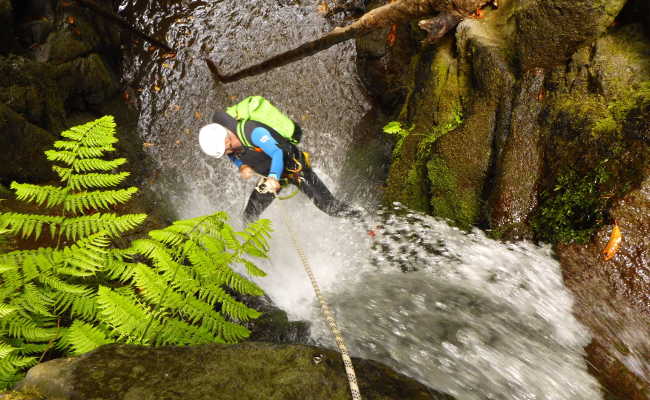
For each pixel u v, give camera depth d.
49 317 2.31
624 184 3.02
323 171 5.98
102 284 2.81
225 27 7.39
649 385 2.51
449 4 4.09
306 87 6.79
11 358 1.86
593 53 3.40
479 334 3.01
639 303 2.79
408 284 3.59
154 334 2.08
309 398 1.55
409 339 3.08
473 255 3.61
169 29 7.36
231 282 2.34
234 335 2.23
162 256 2.28
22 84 5.04
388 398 1.58
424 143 4.37
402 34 5.83
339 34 5.18
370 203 4.81
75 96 5.86
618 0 3.21
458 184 3.94
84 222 2.46
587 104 3.32
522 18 3.61
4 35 5.25
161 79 6.93
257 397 1.53
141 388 1.52
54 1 6.02
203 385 1.55
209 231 2.46
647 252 2.85
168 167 6.06
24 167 4.62
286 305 3.60
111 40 6.79
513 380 2.66
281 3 7.58
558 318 2.97
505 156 3.66
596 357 2.71
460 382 2.68
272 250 4.38
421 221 4.11
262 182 3.86
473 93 4.06
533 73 3.63
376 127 6.20
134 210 4.70
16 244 3.44
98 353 1.65
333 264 4.12
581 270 3.07
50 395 1.50
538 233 3.43
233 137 3.87
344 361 1.63
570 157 3.33
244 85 6.89
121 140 6.01
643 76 3.17
